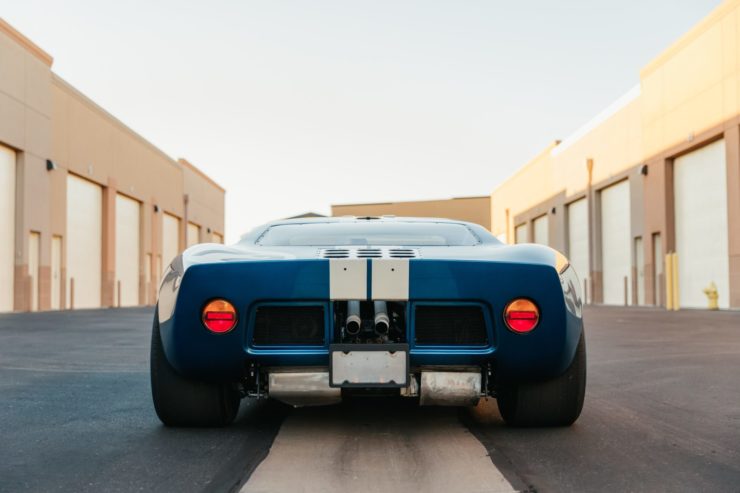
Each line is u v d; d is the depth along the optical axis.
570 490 2.05
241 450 2.53
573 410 2.81
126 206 27.77
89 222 23.94
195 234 39.25
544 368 2.58
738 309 15.85
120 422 3.05
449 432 2.84
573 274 2.78
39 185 19.59
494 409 3.37
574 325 2.60
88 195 23.84
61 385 4.23
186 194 36.38
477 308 2.54
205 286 2.50
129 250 28.11
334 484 2.12
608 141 23.64
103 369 5.07
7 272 18.20
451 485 2.10
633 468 2.28
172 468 2.29
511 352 2.51
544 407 2.80
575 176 26.98
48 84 20.19
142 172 29.19
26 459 2.41
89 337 8.42
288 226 3.38
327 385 2.54
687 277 18.62
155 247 30.98
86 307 23.59
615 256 23.75
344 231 3.23
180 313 2.52
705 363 5.33
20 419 3.12
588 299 25.75
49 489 2.06
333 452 2.50
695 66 17.56
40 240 19.59
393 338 2.61
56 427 2.95
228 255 2.64
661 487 2.08
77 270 22.88
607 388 4.07
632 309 17.67
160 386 2.79
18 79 18.44
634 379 4.46
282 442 2.66
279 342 2.54
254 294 2.49
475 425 2.98
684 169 18.73
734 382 4.31
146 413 3.27
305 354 2.49
